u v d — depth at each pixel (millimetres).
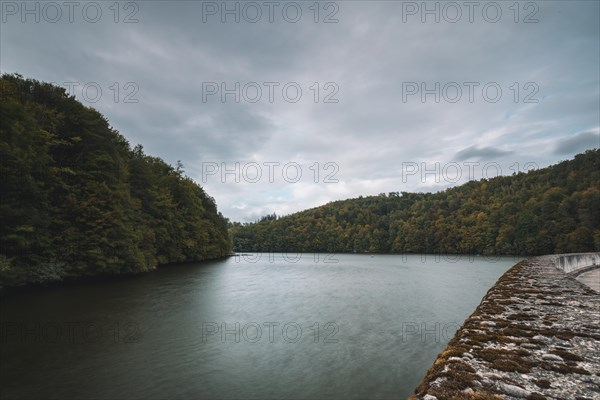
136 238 43625
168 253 62500
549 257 43969
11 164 25453
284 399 10188
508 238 108000
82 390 10414
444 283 37906
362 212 189000
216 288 32156
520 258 97625
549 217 102250
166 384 10992
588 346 5488
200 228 74438
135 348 14133
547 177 139375
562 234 94312
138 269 43375
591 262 43281
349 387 11000
